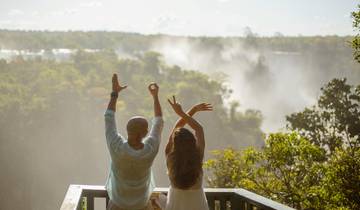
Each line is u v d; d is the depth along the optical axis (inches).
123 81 5895.7
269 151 783.1
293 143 773.9
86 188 177.0
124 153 131.2
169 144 144.0
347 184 693.9
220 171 918.4
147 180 136.6
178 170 134.7
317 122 1037.2
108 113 136.8
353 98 1031.6
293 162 772.6
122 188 134.3
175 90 5506.9
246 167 871.1
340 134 1034.1
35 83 5019.7
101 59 6845.5
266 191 792.3
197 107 151.6
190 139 135.9
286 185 768.9
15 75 5590.6
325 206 709.3
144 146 134.0
